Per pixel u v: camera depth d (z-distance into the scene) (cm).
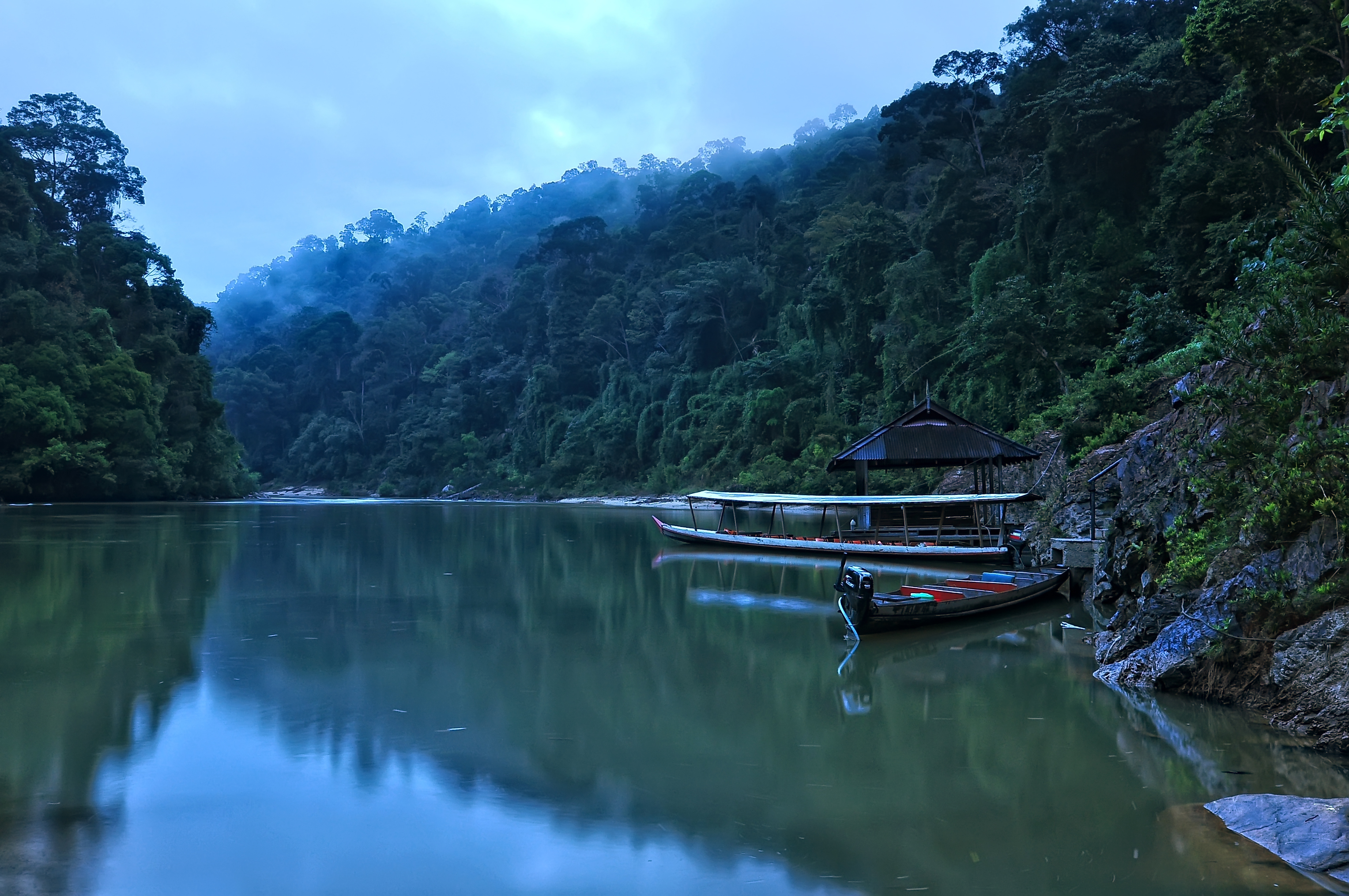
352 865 573
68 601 1656
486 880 554
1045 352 3697
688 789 717
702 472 7269
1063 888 538
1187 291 3344
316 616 1541
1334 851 557
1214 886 538
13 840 606
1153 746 811
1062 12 5725
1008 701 987
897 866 575
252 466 12962
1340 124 896
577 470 9075
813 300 6712
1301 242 1103
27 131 7456
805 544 2698
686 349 8969
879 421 5559
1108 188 4341
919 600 1429
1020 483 3164
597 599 1762
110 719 899
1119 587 1367
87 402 5916
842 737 861
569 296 10806
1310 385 978
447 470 10700
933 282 5412
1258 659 907
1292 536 895
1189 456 1188
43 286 6188
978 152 6575
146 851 590
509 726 889
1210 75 4216
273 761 778
